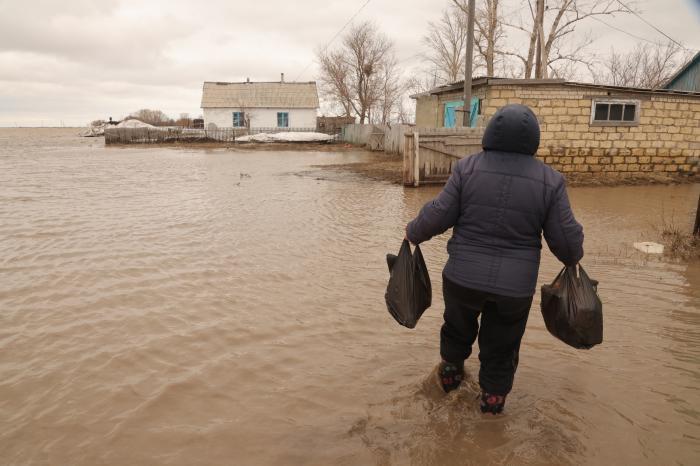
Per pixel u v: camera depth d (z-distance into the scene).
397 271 3.04
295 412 2.85
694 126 15.85
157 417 2.79
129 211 9.08
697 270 5.70
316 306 4.53
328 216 8.88
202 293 4.82
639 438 2.62
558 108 15.26
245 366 3.39
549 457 2.47
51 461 2.41
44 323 4.05
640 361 3.48
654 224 8.38
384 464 2.41
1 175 15.24
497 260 2.55
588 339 2.69
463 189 2.63
